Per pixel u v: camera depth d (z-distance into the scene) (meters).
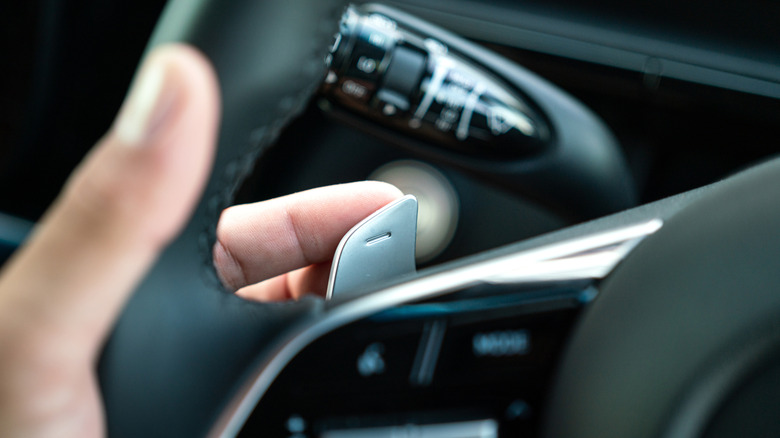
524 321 0.25
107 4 0.62
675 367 0.23
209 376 0.22
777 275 0.23
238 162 0.21
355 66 0.40
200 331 0.22
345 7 0.20
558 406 0.24
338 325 0.24
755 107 0.61
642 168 0.65
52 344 0.21
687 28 0.62
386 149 0.68
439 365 0.25
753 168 0.24
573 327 0.25
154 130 0.19
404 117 0.41
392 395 0.25
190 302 0.22
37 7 0.61
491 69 0.42
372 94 0.40
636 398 0.23
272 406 0.24
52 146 0.66
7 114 0.65
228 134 0.20
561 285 0.25
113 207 0.20
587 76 0.63
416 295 0.25
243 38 0.20
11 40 0.63
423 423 0.25
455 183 0.68
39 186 0.67
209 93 0.20
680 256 0.23
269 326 0.23
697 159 0.64
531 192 0.43
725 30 0.61
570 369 0.24
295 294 0.28
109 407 0.22
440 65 0.41
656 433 0.23
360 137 0.67
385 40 0.40
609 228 0.25
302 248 0.28
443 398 0.25
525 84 0.42
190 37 0.20
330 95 0.41
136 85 0.20
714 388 0.23
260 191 0.67
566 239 0.25
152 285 0.21
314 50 0.20
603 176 0.43
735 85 0.61
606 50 0.62
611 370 0.23
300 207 0.27
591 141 0.43
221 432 0.23
